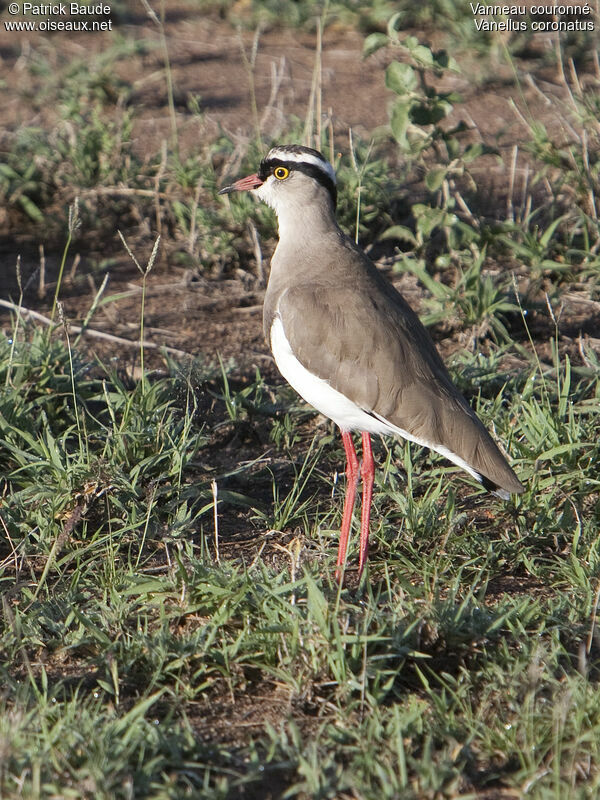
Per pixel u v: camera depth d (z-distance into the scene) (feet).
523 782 22.97
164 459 35.47
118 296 42.86
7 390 38.14
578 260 51.44
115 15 82.53
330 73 72.59
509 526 33.63
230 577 29.12
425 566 30.73
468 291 45.93
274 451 39.17
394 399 31.27
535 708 24.68
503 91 69.46
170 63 74.84
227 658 26.71
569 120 63.31
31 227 56.54
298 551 29.37
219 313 48.98
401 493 34.50
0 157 59.93
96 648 27.84
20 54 75.46
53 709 24.43
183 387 40.14
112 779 22.03
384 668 26.50
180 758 23.38
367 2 79.46
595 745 23.32
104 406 40.96
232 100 68.54
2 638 27.89
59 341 42.47
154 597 29.37
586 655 27.27
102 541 32.12
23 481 34.88
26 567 31.99
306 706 25.75
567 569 30.53
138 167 57.72
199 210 52.95
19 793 21.48
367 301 32.37
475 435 30.78
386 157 58.44
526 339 46.16
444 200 54.65
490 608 28.60
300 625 26.84
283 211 35.27
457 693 25.52
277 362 33.81
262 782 23.20
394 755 23.43
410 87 49.90
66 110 61.98
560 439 35.88
